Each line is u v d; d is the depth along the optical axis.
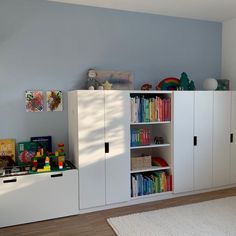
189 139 3.66
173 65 4.07
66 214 3.05
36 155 3.21
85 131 3.10
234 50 4.19
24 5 3.25
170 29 4.03
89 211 3.20
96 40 3.60
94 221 2.95
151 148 4.00
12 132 3.27
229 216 3.00
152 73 3.94
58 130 3.49
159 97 3.66
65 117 3.52
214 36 4.36
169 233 2.63
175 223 2.84
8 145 3.24
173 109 3.55
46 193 2.95
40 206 2.93
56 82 3.44
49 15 3.36
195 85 4.24
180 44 4.11
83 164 3.11
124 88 3.75
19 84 3.27
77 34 3.51
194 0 3.35
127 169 3.34
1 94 3.21
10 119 3.26
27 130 3.34
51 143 3.44
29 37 3.29
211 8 3.67
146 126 3.91
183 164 3.65
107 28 3.65
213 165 3.85
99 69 3.63
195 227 2.75
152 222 2.87
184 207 3.27
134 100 3.40
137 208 3.29
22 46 3.26
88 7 3.54
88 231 2.73
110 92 3.20
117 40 3.71
